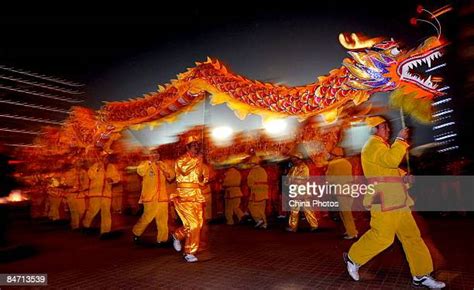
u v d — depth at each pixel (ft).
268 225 29.71
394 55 18.42
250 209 28.68
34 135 51.13
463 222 26.71
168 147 22.62
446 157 30.86
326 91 20.12
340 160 22.70
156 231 27.35
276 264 15.85
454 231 22.48
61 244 22.62
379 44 18.85
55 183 34.88
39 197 38.04
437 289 11.83
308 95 20.59
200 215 17.39
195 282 13.53
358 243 12.99
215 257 17.62
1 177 19.53
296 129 28.07
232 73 23.07
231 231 26.55
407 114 18.94
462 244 18.33
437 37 18.52
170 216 31.12
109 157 29.55
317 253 17.81
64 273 15.29
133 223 32.42
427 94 18.65
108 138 32.48
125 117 30.42
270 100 21.57
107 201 25.12
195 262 16.70
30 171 37.01
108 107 31.83
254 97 21.97
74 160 32.89
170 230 26.21
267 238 22.90
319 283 12.91
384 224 12.51
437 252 16.58
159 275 14.61
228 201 30.86
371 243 12.67
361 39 19.16
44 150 36.94
